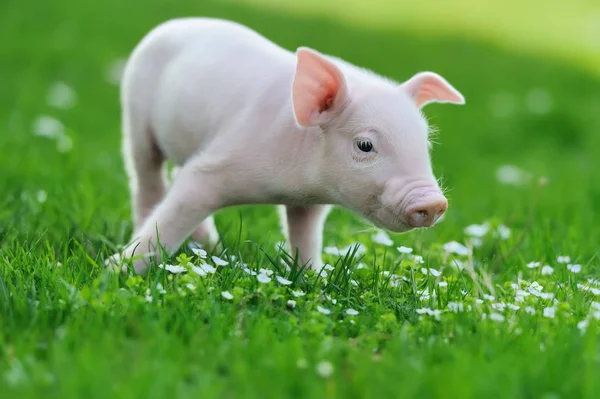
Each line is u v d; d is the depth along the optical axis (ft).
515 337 19.27
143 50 26.99
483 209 37.99
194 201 23.31
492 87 71.20
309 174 22.49
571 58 85.30
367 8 102.53
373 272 23.88
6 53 64.80
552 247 28.99
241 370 16.31
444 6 108.78
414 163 21.33
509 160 52.80
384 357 17.76
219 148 23.45
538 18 106.22
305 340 18.38
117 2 82.17
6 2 76.89
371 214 21.91
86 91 59.57
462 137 57.26
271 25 82.74
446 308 21.58
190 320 18.89
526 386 16.63
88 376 15.62
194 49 25.61
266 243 28.09
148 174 27.81
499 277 26.20
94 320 18.60
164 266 21.67
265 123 23.07
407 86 22.80
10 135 44.91
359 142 21.67
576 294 22.90
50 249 23.72
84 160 40.57
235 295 20.33
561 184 44.19
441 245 29.17
